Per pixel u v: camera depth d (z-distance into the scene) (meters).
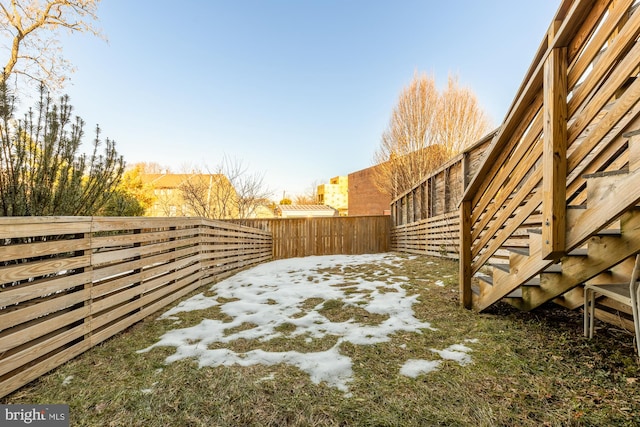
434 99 11.30
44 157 2.48
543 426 1.35
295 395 1.63
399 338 2.44
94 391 1.66
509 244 4.65
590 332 2.24
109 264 2.55
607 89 1.53
